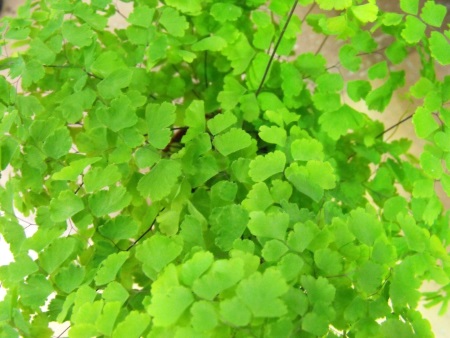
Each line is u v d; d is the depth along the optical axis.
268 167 0.17
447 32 0.19
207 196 0.19
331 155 0.23
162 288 0.14
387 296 0.17
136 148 0.19
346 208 0.21
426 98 0.18
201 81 0.24
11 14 0.32
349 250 0.17
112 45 0.23
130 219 0.18
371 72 0.22
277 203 0.18
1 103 0.19
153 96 0.23
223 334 0.14
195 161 0.19
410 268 0.17
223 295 0.14
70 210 0.17
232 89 0.22
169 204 0.19
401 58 0.22
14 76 0.20
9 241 0.19
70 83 0.20
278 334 0.14
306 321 0.15
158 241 0.16
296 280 0.15
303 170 0.17
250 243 0.16
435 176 0.18
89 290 0.16
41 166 0.19
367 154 0.23
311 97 0.22
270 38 0.22
